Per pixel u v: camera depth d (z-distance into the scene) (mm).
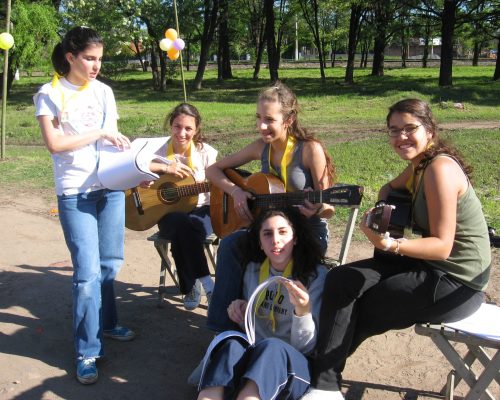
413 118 2887
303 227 3188
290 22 44688
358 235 6215
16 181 9141
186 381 3590
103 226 3801
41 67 24453
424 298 2885
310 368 2914
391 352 3947
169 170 4098
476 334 2812
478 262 2895
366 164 9828
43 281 5203
